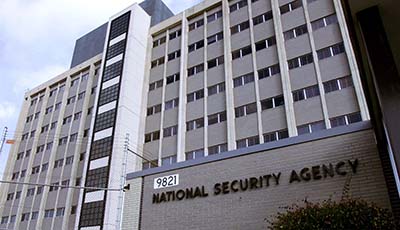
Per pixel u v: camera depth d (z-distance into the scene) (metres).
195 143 26.66
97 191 28.36
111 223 26.19
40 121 42.62
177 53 32.31
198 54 30.20
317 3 24.52
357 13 5.31
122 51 33.88
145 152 29.47
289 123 22.09
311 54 23.30
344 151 8.79
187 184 11.24
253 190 9.80
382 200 7.80
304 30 24.44
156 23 39.06
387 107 4.46
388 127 4.34
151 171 12.38
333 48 22.53
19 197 39.00
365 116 19.41
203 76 28.80
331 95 21.30
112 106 31.42
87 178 29.70
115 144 28.97
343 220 6.27
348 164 8.58
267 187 9.59
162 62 33.25
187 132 27.56
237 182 10.20
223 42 28.80
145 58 34.62
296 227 6.64
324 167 8.87
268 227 8.23
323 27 23.52
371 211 6.38
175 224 10.87
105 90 33.19
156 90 32.00
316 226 6.43
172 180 11.66
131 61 32.94
